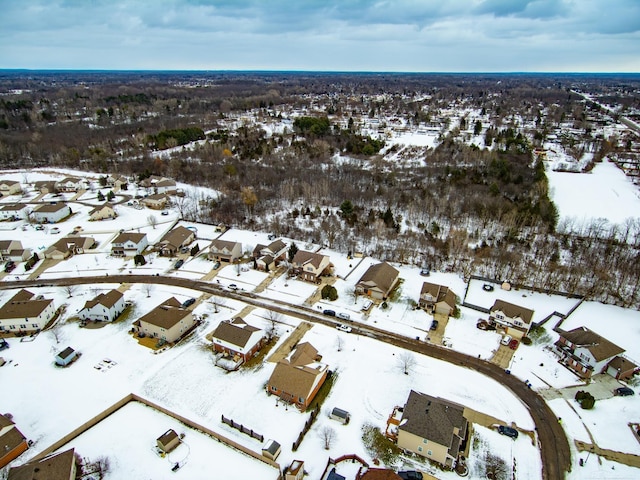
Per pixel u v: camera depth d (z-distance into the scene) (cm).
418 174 13612
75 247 9181
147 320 6378
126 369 5756
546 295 7531
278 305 7281
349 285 7875
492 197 10944
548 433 4819
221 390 5403
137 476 4275
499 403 5238
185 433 4819
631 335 6425
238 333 6019
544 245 8931
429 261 8588
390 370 5778
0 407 5081
